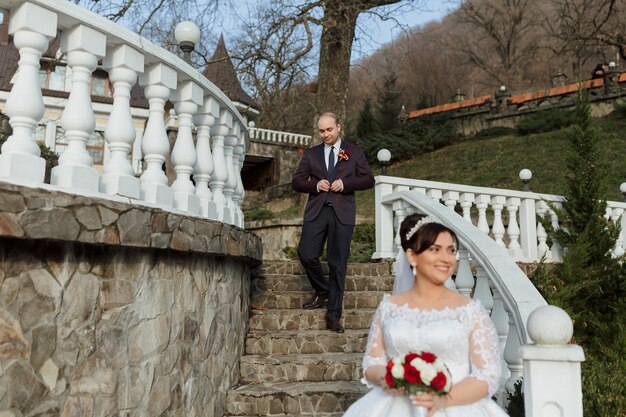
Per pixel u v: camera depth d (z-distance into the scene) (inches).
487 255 141.1
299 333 188.1
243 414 153.8
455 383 81.3
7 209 75.7
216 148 168.4
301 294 216.1
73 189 92.0
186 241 117.8
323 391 154.6
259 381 169.8
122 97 114.7
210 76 509.0
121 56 113.0
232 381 163.5
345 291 233.5
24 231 77.4
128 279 104.3
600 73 936.9
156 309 113.3
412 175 840.9
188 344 128.3
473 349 84.0
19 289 81.7
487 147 854.5
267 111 527.2
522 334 114.3
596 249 267.1
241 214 197.9
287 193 843.4
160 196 122.0
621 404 103.6
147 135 126.1
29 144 90.8
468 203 280.7
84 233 87.7
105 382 97.0
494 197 287.9
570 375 86.9
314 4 460.4
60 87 726.5
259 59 459.2
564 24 1449.3
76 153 100.5
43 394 84.4
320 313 200.5
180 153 139.7
